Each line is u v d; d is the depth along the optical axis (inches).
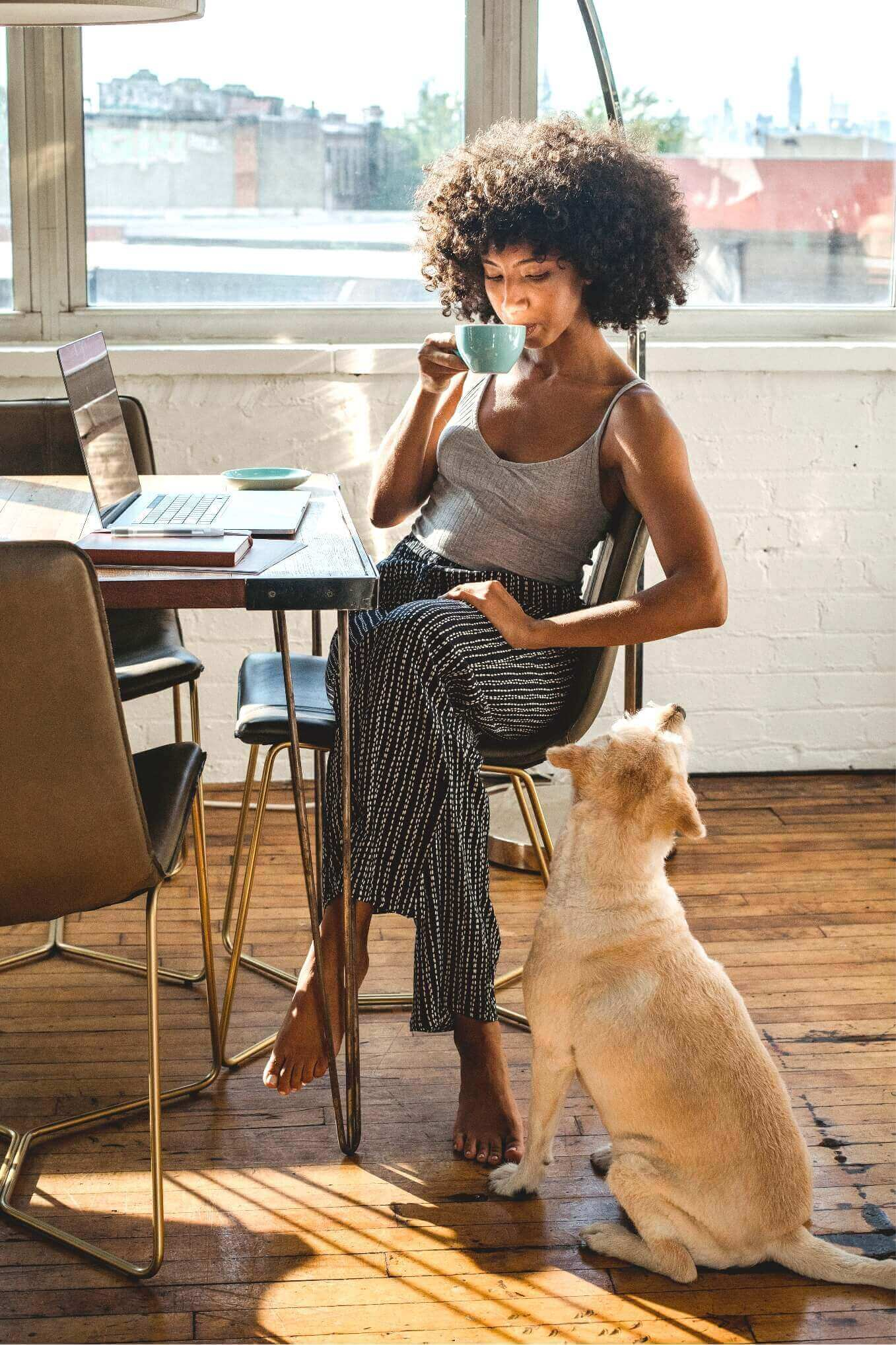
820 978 87.4
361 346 116.2
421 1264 60.7
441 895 65.4
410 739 65.1
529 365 75.9
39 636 52.1
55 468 92.7
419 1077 76.2
